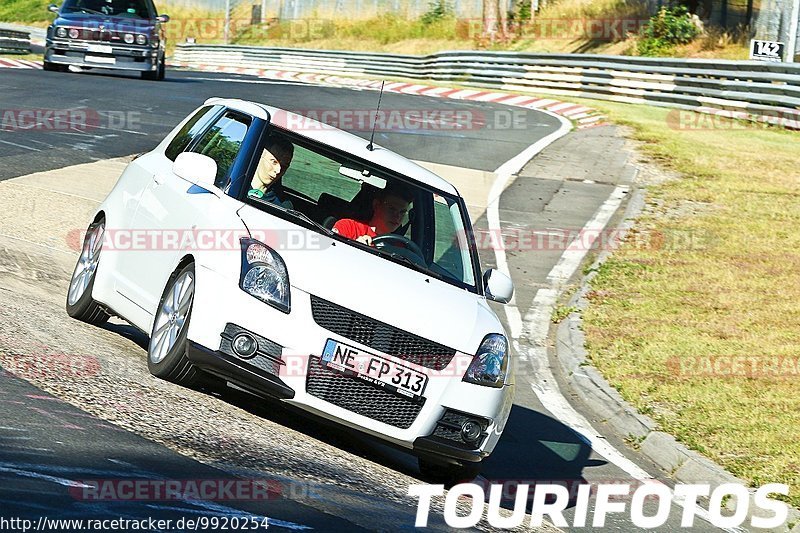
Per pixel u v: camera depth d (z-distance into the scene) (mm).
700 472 17828
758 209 40469
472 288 16453
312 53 102125
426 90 76688
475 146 50125
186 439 12883
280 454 13500
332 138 17438
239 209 15461
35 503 9758
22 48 91250
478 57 83500
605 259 33188
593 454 18594
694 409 20812
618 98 71812
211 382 16172
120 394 14008
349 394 14094
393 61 94812
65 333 17062
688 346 25156
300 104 57438
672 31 89188
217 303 14242
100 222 18844
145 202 17344
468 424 14500
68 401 13180
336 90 68000
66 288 21859
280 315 14078
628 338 25578
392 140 49344
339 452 14852
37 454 11070
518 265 32219
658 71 68250
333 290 14312
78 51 60938
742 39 86250
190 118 19141
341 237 15852
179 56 117688
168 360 15008
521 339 25656
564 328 26359
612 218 38500
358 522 11602
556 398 21781
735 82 62250
